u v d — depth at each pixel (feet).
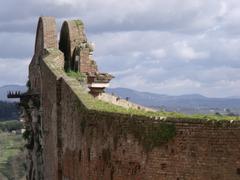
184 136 98.32
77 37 228.63
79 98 142.51
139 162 107.24
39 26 227.20
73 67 223.10
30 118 232.12
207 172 95.35
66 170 162.30
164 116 103.86
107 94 208.44
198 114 106.32
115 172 115.65
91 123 128.47
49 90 190.90
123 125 112.47
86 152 132.77
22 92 237.45
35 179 229.66
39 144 223.10
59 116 172.24
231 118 95.81
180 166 98.84
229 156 93.15
